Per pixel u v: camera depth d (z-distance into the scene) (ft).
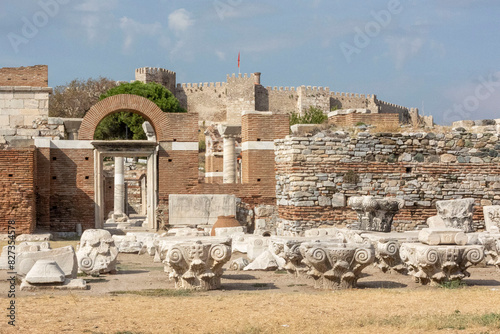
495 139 112.27
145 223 147.43
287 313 47.39
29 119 134.51
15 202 114.21
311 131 118.83
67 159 126.11
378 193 109.29
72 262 63.05
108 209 213.66
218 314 47.16
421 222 109.91
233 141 148.36
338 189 108.47
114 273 72.18
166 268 71.77
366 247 59.98
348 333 41.32
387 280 65.87
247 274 71.36
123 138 319.68
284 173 110.93
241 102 448.24
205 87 460.96
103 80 376.89
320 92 458.50
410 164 110.32
